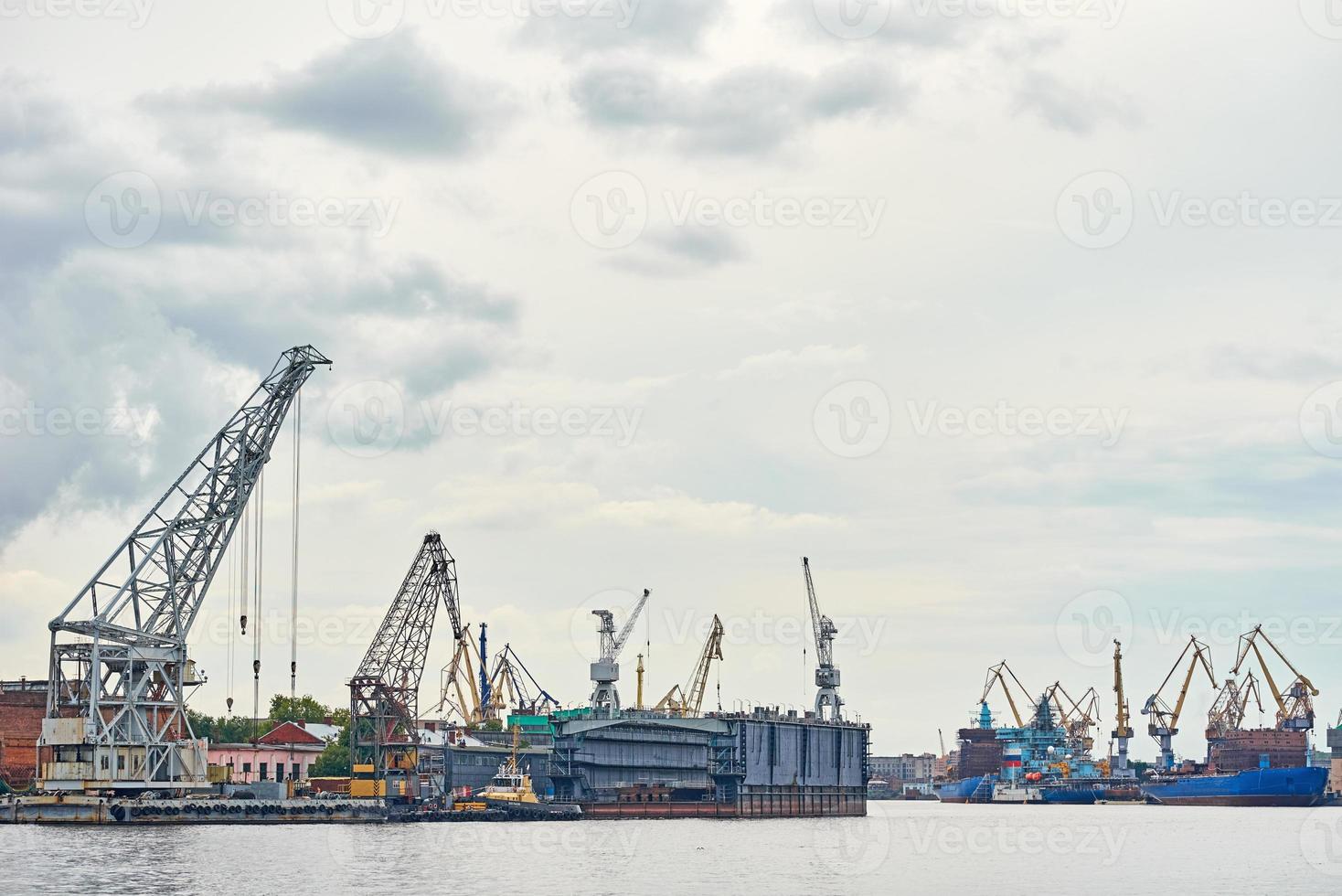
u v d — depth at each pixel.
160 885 137.62
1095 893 151.62
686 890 146.12
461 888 143.38
